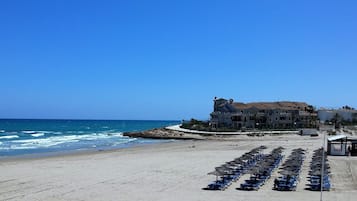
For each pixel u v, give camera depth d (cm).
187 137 9600
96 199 2125
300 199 2106
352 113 10412
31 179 2773
